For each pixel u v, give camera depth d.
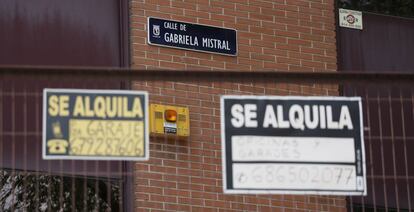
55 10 18.34
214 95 18.25
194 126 18.03
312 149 14.62
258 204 18.05
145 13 18.42
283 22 19.44
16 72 14.19
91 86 17.16
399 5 21.06
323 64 19.64
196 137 18.02
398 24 20.91
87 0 18.48
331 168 14.64
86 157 14.03
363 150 14.71
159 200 17.55
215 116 18.19
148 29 18.36
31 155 16.94
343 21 20.45
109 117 14.17
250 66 18.95
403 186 19.28
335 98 14.78
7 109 16.75
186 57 18.52
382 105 19.20
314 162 14.60
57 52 18.19
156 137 17.75
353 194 14.62
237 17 19.08
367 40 20.55
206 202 17.80
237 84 18.38
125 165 17.52
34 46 18.12
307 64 19.45
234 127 14.55
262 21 19.25
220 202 17.88
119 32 18.41
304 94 18.67
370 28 20.66
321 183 14.58
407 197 19.19
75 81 15.92
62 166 16.86
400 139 19.17
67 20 18.36
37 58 18.08
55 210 17.38
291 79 14.84
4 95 16.75
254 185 14.45
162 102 17.88
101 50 18.34
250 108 14.62
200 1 18.86
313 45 19.62
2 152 16.80
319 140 14.66
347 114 14.77
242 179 14.45
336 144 14.69
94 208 17.47
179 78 14.57
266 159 14.53
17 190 17.47
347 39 20.42
